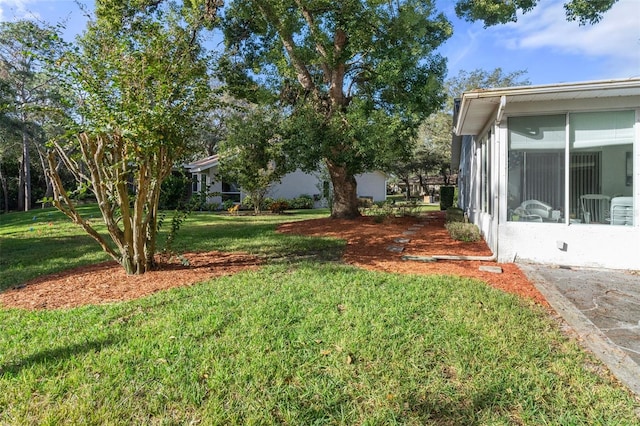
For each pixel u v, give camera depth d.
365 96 12.03
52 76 5.05
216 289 4.91
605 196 6.06
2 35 18.81
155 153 5.41
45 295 4.89
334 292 4.68
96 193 5.55
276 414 2.36
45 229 12.55
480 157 9.58
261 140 12.37
